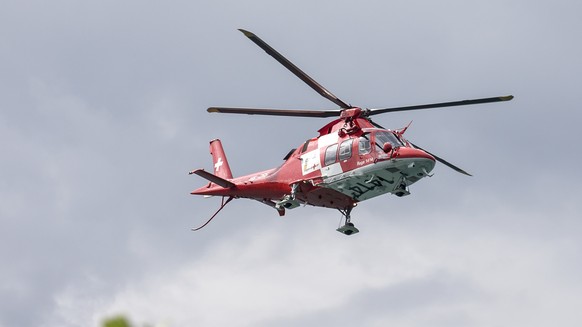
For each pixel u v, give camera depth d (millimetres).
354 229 108062
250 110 103312
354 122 104062
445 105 101812
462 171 114375
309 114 105938
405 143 101375
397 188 101500
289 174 109500
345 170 102000
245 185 114312
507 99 98875
